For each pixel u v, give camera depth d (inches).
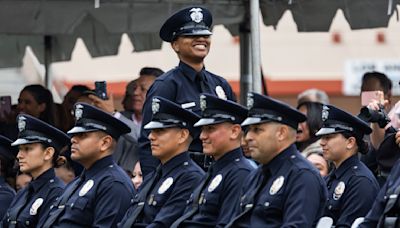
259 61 615.5
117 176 539.5
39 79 871.7
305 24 713.0
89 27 809.5
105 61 1146.7
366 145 525.3
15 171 628.4
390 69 1214.9
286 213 471.2
